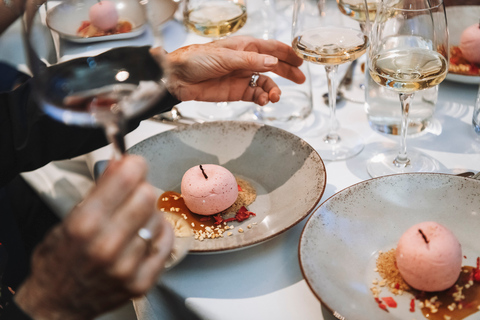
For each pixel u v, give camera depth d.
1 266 1.12
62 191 1.18
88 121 0.61
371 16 1.04
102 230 0.52
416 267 0.68
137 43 0.60
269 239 0.78
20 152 1.07
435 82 0.84
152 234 0.57
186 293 0.77
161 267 0.59
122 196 0.54
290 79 1.17
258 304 0.73
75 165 1.25
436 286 0.68
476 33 1.08
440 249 0.67
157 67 0.61
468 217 0.78
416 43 0.88
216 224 0.89
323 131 1.11
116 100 0.59
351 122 1.13
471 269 0.72
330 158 1.02
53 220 1.34
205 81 1.11
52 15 0.67
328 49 0.95
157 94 0.62
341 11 1.05
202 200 0.89
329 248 0.76
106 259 0.52
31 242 1.31
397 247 0.72
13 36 1.62
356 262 0.76
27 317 0.94
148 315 0.85
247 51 1.06
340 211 0.80
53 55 0.63
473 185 0.79
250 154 1.02
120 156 0.63
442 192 0.81
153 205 0.56
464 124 1.06
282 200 0.91
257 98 1.14
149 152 1.01
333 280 0.71
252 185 0.99
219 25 1.24
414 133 1.05
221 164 1.03
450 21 1.17
